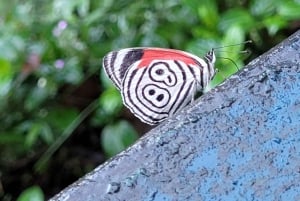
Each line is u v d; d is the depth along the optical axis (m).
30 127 0.33
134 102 0.21
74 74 0.32
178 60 0.21
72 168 0.35
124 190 0.13
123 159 0.14
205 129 0.14
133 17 0.32
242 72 0.15
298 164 0.14
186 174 0.14
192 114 0.14
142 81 0.21
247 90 0.14
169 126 0.14
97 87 0.33
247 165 0.14
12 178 0.35
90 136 0.35
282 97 0.14
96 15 0.31
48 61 0.33
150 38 0.31
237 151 0.14
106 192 0.13
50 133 0.32
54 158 0.35
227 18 0.28
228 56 0.26
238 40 0.26
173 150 0.14
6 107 0.34
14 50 0.32
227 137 0.14
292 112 0.14
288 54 0.15
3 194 0.35
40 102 0.33
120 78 0.21
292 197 0.14
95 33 0.33
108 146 0.30
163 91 0.21
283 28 0.30
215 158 0.14
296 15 0.26
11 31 0.34
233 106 0.14
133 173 0.14
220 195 0.14
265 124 0.14
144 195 0.13
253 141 0.14
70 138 0.35
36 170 0.34
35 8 0.37
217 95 0.14
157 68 0.21
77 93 0.33
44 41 0.33
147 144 0.14
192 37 0.31
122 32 0.32
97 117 0.31
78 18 0.33
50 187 0.35
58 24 0.32
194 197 0.14
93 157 0.35
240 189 0.14
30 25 0.34
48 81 0.33
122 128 0.30
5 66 0.31
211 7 0.28
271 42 0.30
